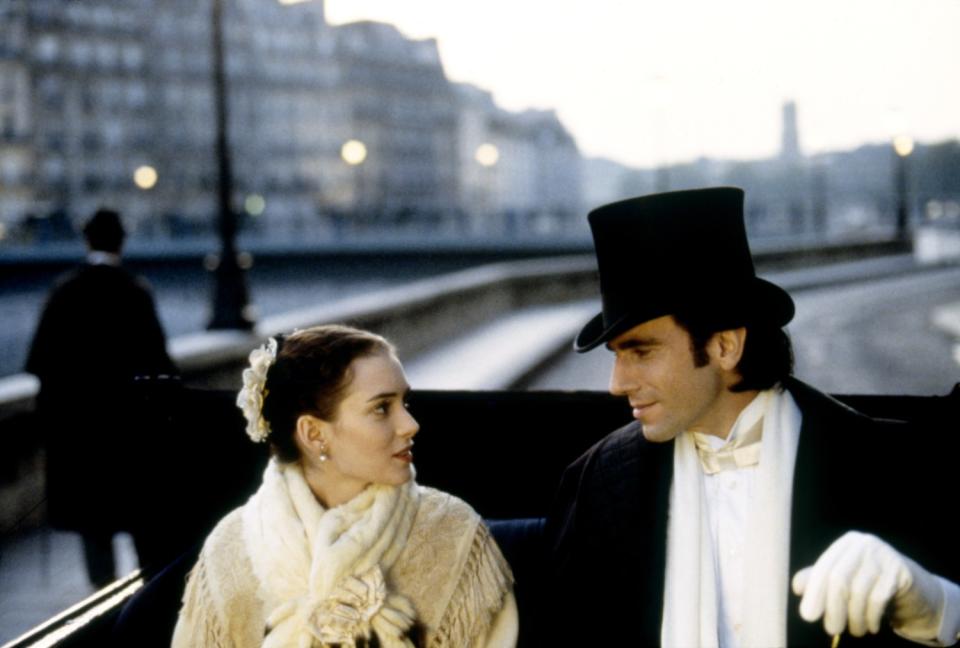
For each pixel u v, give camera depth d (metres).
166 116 88.12
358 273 55.41
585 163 169.38
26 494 5.72
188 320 26.11
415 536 2.07
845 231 54.81
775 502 1.84
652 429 1.89
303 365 1.99
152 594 2.38
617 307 1.86
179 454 2.90
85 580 4.79
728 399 1.91
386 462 2.01
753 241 44.66
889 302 21.86
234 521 2.11
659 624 1.90
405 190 106.19
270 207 93.62
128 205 85.81
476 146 120.00
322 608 1.92
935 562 1.81
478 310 16.70
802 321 18.06
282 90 95.81
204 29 90.56
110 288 4.75
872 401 2.49
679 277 1.81
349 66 100.06
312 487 2.08
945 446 1.91
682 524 1.92
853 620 1.58
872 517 1.83
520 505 2.78
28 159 81.06
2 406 5.52
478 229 61.72
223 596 2.02
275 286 47.72
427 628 2.02
